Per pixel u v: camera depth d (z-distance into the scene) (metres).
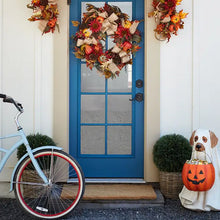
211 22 3.60
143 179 3.75
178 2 3.41
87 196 3.22
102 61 3.61
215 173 3.12
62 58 3.60
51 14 3.44
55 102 3.62
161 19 3.50
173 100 3.64
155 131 3.62
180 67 3.63
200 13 3.60
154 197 3.23
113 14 3.54
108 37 3.72
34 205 3.26
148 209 3.20
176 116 3.64
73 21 3.62
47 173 3.23
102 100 3.84
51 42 3.61
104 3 3.76
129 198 3.23
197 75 3.62
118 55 3.63
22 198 2.97
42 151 2.97
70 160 2.96
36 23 3.60
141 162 3.80
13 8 3.61
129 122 3.84
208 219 2.97
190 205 3.14
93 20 3.58
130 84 3.81
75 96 3.79
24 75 3.63
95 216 3.06
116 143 3.85
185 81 3.63
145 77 3.67
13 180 2.96
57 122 3.62
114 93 3.82
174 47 3.62
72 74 3.77
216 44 3.61
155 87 3.61
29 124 3.65
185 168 3.04
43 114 3.64
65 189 3.43
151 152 3.63
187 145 3.37
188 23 3.61
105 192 3.34
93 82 3.83
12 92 3.64
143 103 3.77
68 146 3.73
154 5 3.48
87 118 3.84
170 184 3.39
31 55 3.62
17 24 3.61
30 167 3.31
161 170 3.44
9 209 3.26
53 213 3.11
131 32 3.60
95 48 3.59
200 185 2.94
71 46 3.72
